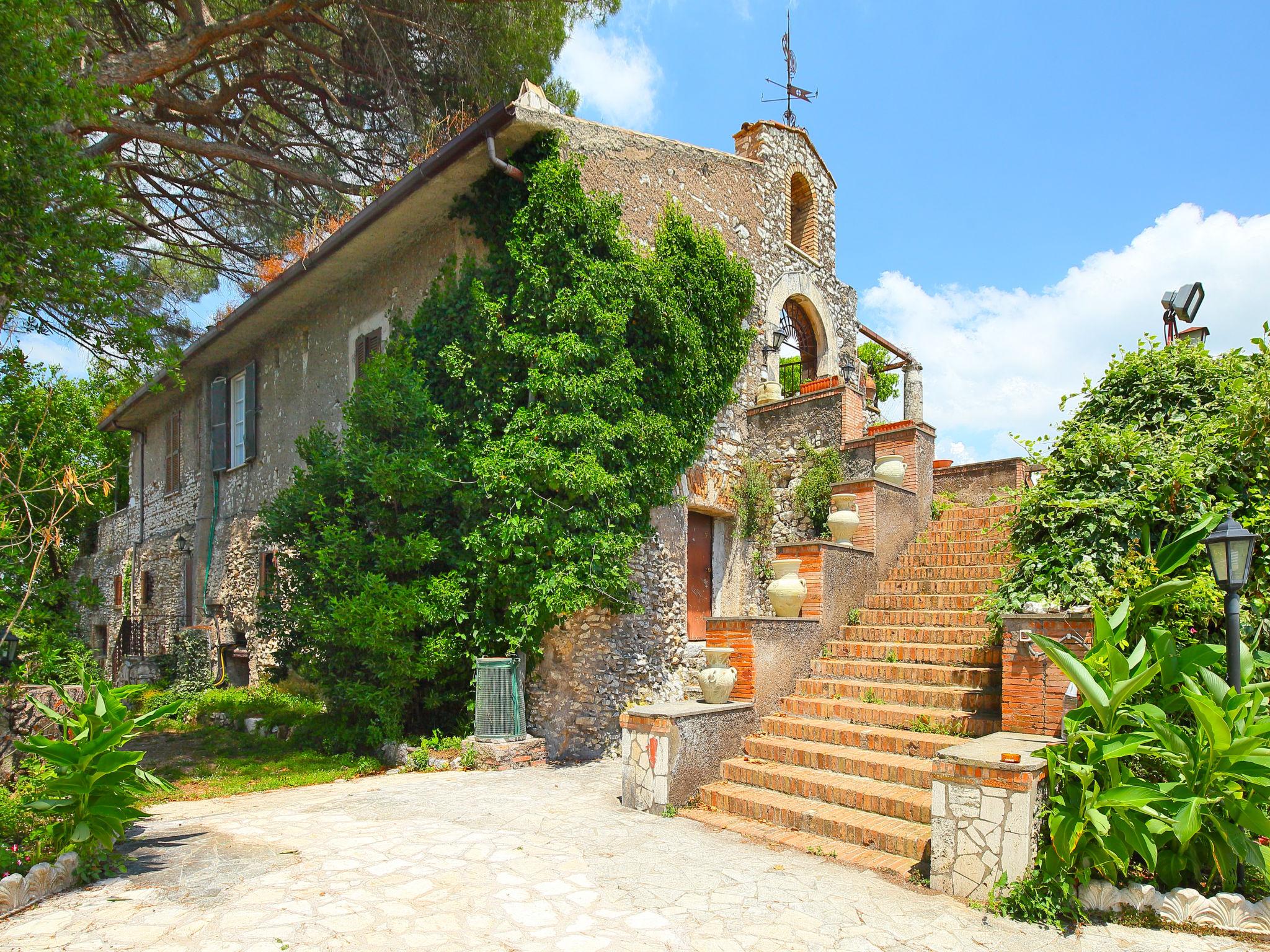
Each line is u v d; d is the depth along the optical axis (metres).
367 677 8.81
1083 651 5.18
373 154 14.59
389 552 8.62
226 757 9.06
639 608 9.24
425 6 11.77
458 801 6.65
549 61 14.09
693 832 5.80
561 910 4.33
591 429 8.55
